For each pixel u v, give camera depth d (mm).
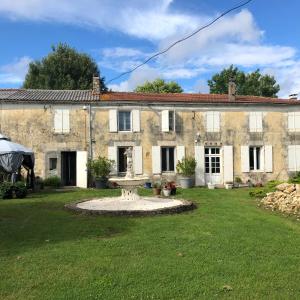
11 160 16828
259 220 10039
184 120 22672
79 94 23438
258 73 44594
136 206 11727
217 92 44062
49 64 35031
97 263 6266
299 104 24094
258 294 5062
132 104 21938
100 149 21547
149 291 5137
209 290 5180
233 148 23234
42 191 18453
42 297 4965
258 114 23594
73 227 9070
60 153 21203
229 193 17828
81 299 4906
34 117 21062
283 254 6855
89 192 17719
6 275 5730
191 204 12156
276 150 23781
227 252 6934
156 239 7863
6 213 11297
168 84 41969
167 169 22609
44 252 6906
